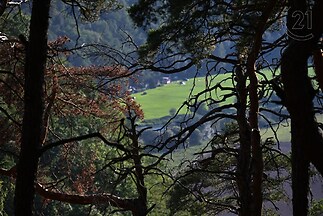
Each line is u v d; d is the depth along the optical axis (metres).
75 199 13.25
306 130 7.54
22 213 8.62
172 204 20.09
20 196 8.64
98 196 12.86
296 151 8.74
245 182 12.86
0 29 15.69
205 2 11.73
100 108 17.45
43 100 8.85
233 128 18.66
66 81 16.23
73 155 18.19
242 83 13.56
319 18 7.36
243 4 12.02
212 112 13.20
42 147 8.82
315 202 20.05
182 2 11.66
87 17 14.65
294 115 7.59
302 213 8.88
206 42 12.36
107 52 14.72
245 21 12.17
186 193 18.88
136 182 12.62
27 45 8.82
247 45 13.16
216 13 11.86
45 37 8.85
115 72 15.74
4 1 12.98
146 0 12.27
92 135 9.34
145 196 12.84
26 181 8.66
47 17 8.84
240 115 13.23
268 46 13.25
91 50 15.35
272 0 10.77
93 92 17.00
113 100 16.59
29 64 8.77
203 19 11.98
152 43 12.33
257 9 11.62
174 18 12.10
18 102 15.33
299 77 7.47
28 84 8.76
